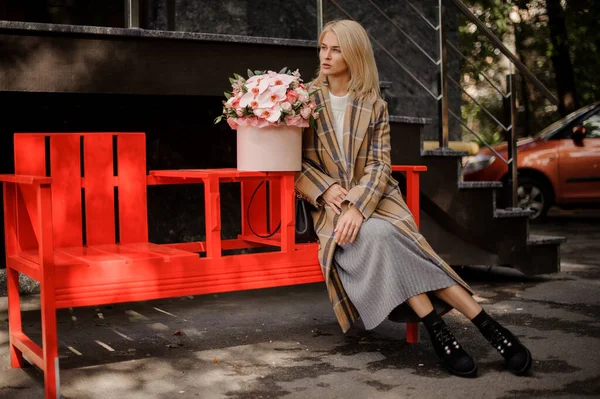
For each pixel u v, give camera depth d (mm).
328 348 3463
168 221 5277
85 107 4957
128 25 3971
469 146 7305
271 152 3105
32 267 2775
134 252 3035
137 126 5121
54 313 2670
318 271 3279
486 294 4773
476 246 5062
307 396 2773
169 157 5234
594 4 13031
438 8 4914
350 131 3305
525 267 5219
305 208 3377
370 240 3074
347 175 3285
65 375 3053
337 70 3350
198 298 4707
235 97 3102
